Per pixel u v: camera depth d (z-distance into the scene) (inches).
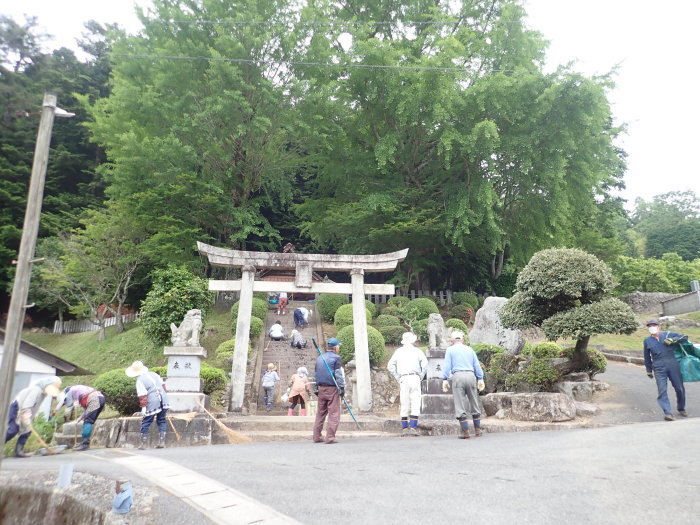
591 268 377.7
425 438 293.1
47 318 1170.0
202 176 836.0
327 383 282.4
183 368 363.3
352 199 972.6
